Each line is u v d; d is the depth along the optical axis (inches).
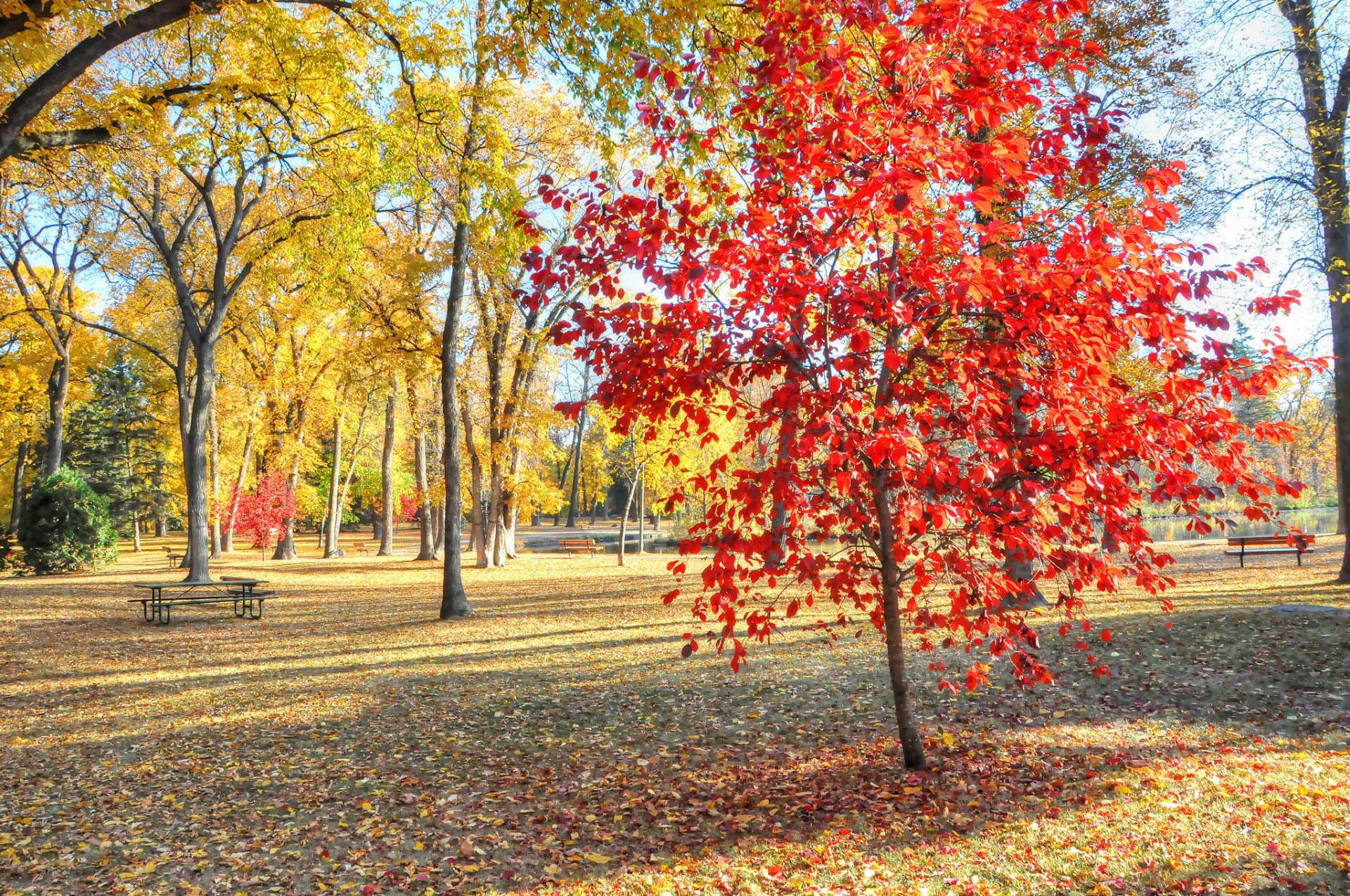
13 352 1154.7
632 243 159.2
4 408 1163.9
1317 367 157.1
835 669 340.8
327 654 467.5
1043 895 145.3
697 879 166.1
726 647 410.0
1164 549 937.5
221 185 855.1
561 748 265.1
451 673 391.9
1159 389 172.6
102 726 317.7
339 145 432.8
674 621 527.2
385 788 233.8
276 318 1097.4
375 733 292.4
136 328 1115.9
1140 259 155.1
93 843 200.2
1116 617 390.6
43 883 177.9
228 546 1562.5
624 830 197.2
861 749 241.4
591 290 176.2
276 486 1282.0
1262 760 207.2
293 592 820.0
